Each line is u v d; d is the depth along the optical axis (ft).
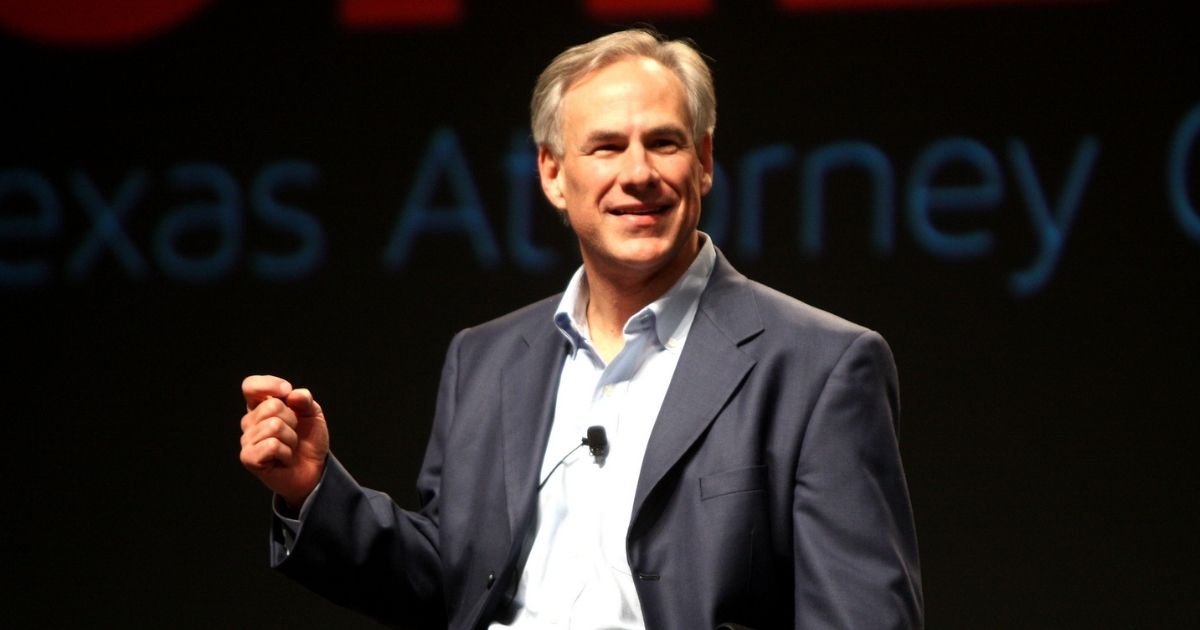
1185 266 38.40
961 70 39.63
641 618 21.18
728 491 20.95
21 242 43.19
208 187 42.73
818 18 40.34
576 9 41.55
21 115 43.21
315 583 22.43
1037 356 39.06
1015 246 39.24
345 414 42.11
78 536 42.88
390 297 42.04
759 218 40.34
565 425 22.71
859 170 40.01
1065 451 38.91
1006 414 39.22
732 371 21.75
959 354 39.45
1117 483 38.65
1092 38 38.99
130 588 42.68
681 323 22.77
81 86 43.06
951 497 39.42
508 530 22.26
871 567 20.45
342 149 42.32
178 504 42.65
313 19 42.52
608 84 22.27
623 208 22.02
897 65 39.93
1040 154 39.14
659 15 41.14
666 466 21.18
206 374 42.65
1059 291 38.99
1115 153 38.83
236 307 42.60
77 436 43.01
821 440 21.06
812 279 40.06
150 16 42.98
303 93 42.50
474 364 24.54
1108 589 38.65
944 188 39.60
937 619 39.40
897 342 39.73
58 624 42.80
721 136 40.63
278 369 42.39
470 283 41.70
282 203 42.52
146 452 42.80
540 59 41.68
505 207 41.68
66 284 43.06
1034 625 38.96
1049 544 38.96
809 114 40.32
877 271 39.83
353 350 42.16
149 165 42.88
